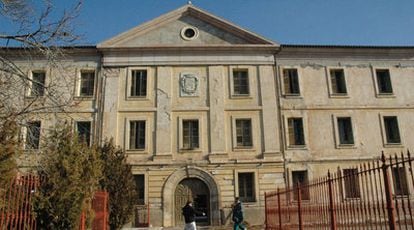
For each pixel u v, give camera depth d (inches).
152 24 1202.6
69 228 503.2
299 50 1212.5
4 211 381.1
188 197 1106.1
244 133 1157.1
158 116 1144.2
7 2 381.7
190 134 1149.7
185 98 1163.9
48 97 440.1
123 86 1165.1
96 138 1115.9
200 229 994.1
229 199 1093.1
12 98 426.9
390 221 268.8
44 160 520.1
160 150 1117.7
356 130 1172.5
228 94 1175.0
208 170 1111.6
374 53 1237.7
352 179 333.7
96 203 660.7
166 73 1179.3
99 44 1167.6
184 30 1210.6
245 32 1203.9
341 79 1223.5
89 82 1176.2
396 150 1164.5
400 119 1195.3
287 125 1161.4
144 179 1098.7
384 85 1237.1
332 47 1217.4
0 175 370.3
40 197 494.6
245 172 1118.4
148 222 1061.8
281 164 1125.1
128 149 1114.7
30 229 450.6
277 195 615.5
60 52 421.7
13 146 388.5
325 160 1139.9
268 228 701.9
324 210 400.8
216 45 1189.7
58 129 565.9
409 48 1242.0
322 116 1177.4
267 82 1187.9
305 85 1197.7
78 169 531.8
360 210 320.2
